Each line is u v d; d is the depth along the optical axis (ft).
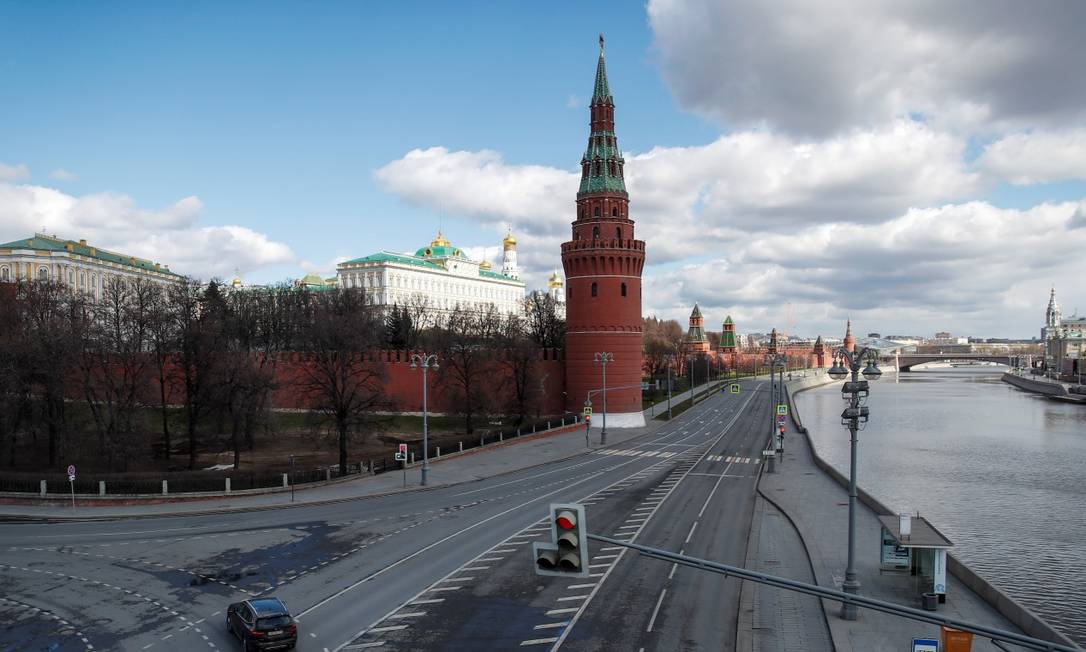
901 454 327.67
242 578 114.93
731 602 104.73
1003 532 192.03
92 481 167.84
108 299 316.81
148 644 90.38
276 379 251.60
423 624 95.76
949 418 492.95
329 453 253.44
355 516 156.46
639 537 140.15
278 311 423.64
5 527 146.30
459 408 303.27
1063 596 141.28
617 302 328.70
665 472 217.77
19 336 206.28
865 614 99.14
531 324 507.30
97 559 124.88
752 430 337.72
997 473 280.31
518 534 140.67
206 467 226.38
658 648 88.48
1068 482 261.85
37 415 206.18
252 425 236.63
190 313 249.55
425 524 148.97
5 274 496.23
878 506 160.04
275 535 140.36
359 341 219.61
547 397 348.79
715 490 188.75
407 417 335.67
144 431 217.97
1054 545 179.22
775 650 87.97
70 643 90.84
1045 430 422.00
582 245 328.08
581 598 105.91
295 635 87.71
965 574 112.06
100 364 236.02
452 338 328.08
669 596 107.04
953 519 206.59
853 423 100.78
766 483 198.39
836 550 130.00
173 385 260.83
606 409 328.29
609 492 184.85
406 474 208.95
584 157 336.70
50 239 530.68
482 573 117.08
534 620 97.25
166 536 139.74
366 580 113.50
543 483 197.88
